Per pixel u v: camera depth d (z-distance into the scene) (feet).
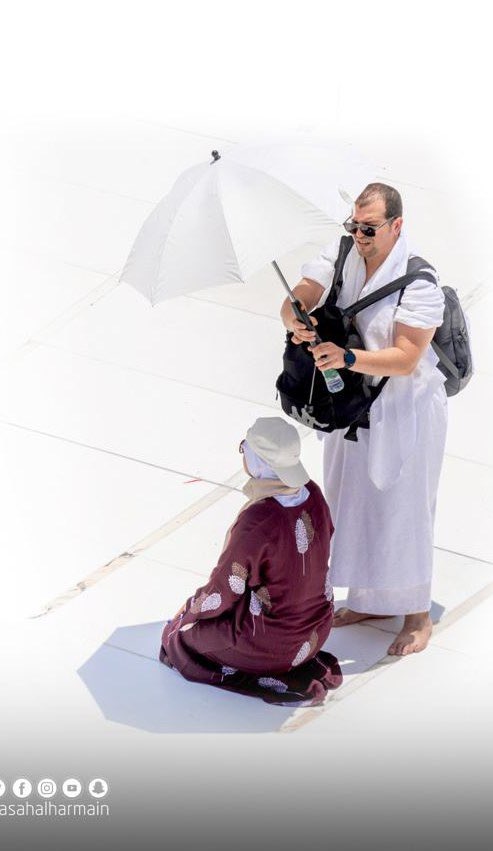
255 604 69.77
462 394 98.48
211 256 66.18
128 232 114.52
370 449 72.38
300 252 112.16
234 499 88.22
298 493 68.74
